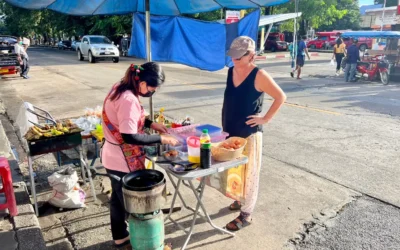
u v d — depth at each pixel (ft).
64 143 11.50
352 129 21.01
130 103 7.92
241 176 10.25
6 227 10.14
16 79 44.11
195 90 34.86
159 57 14.53
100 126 12.79
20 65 44.47
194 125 10.46
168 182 14.11
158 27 14.19
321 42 109.70
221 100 29.78
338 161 15.99
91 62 68.49
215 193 13.12
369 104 27.91
